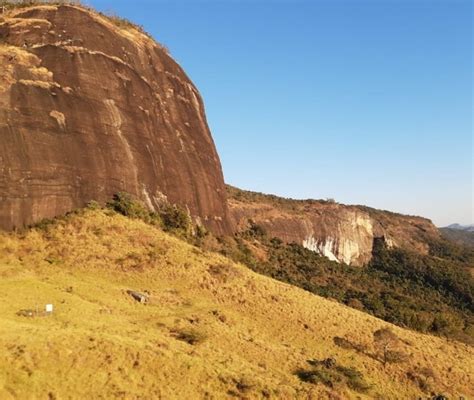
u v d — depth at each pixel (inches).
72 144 2001.7
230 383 1076.5
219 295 1759.4
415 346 1782.7
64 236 1781.5
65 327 1128.2
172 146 2536.9
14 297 1294.3
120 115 2250.2
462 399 1437.0
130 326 1268.5
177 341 1245.7
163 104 2605.8
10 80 1921.8
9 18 2306.8
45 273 1552.7
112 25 2568.9
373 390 1338.6
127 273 1713.8
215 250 2434.8
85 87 2161.7
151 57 2672.2
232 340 1386.6
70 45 2234.3
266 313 1708.9
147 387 981.2
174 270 1823.3
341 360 1481.3
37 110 1931.6
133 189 2182.6
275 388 1119.0
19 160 1802.4
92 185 2026.3
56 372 938.7
